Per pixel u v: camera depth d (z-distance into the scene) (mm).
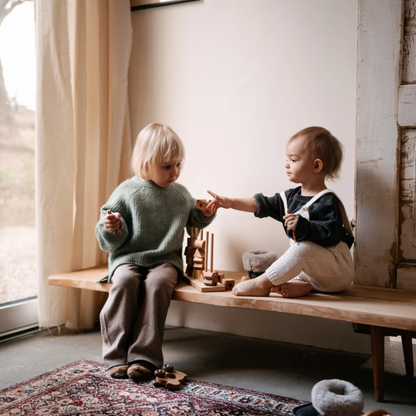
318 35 1516
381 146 1348
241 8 1632
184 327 1740
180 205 1479
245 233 1632
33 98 1605
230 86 1657
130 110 1833
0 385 1139
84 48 1596
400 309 1068
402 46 1326
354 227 1396
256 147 1621
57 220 1524
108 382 1147
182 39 1734
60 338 1546
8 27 1503
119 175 1829
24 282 1585
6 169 1501
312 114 1532
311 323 1532
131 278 1272
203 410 1001
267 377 1238
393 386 1195
